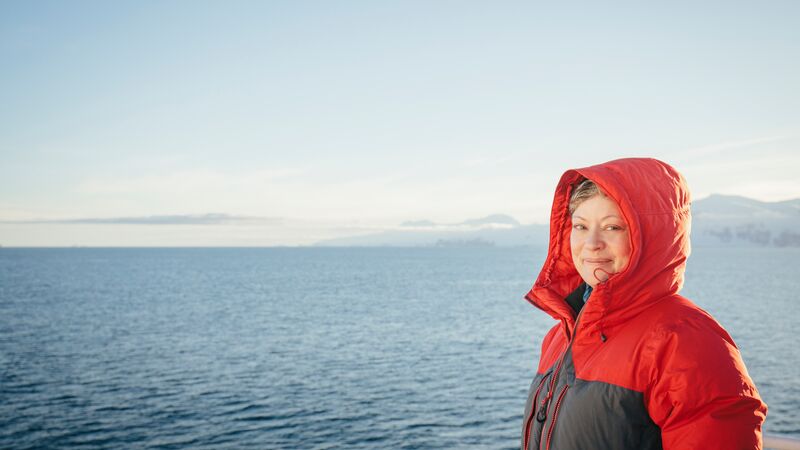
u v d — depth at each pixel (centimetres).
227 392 2691
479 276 13825
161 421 2216
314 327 5069
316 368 3284
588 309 174
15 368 3203
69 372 3114
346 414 2325
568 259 219
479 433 2084
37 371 3130
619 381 163
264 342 4244
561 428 174
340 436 2050
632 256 163
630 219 162
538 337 4497
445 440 2006
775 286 9944
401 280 12269
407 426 2169
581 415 169
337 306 6900
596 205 179
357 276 13825
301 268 18075
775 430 2167
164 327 5031
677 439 153
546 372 202
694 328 158
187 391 2703
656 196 167
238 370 3216
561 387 182
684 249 172
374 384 2867
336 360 3541
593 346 177
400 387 2800
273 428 2139
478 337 4509
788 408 2447
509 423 2205
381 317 5797
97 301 7319
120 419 2234
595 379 169
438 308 6669
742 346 4050
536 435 189
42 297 7762
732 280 11562
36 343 4097
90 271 15138
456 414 2328
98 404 2455
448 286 10444
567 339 196
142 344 4116
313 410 2383
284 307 6762
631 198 167
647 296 167
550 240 219
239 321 5466
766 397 2631
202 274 14312
